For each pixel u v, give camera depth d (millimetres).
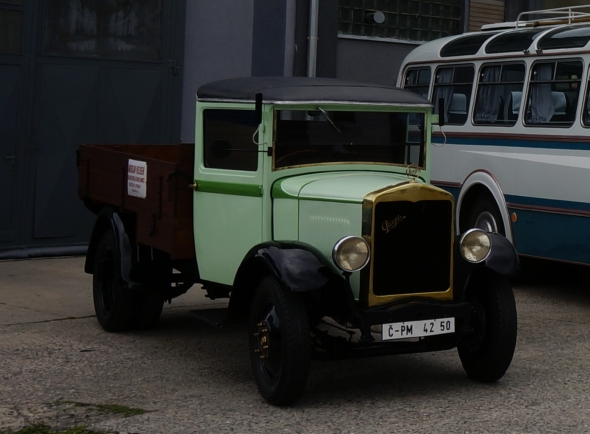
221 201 7332
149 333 8617
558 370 7391
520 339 8492
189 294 10422
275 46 14148
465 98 11836
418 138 7473
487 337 6781
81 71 12453
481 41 11812
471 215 11711
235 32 13781
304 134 7090
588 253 9820
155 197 7832
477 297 6852
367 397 6629
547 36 10648
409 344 6605
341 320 6426
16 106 11977
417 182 6660
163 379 7078
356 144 7258
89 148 9227
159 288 8469
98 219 8836
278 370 6316
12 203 12039
